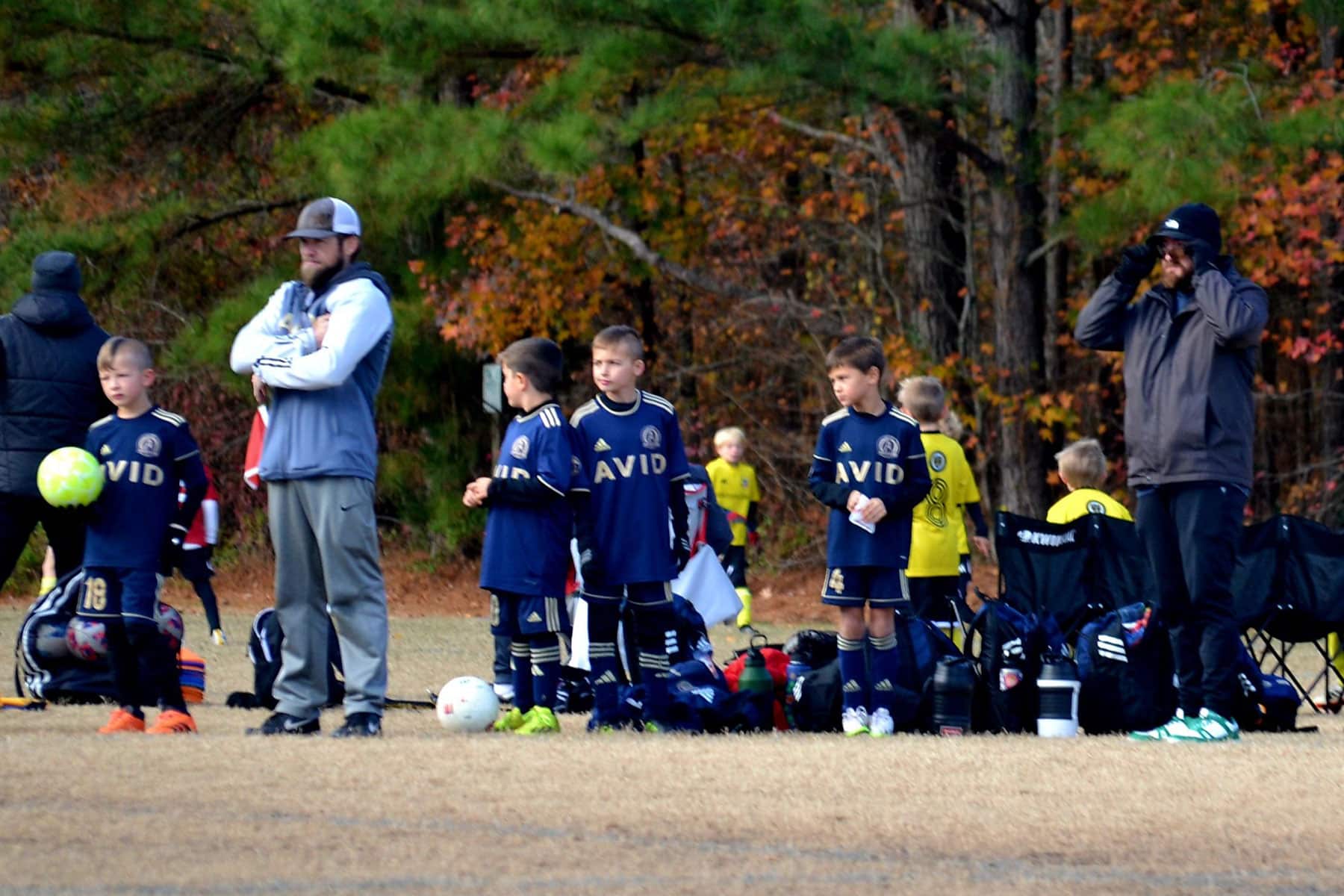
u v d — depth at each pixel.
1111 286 26.14
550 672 27.41
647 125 59.88
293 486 24.28
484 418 78.69
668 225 75.44
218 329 68.81
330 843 16.11
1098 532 28.77
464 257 74.81
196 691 31.47
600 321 84.12
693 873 15.23
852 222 80.75
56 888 14.12
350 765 20.67
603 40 57.56
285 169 74.50
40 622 29.81
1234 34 74.56
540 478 26.38
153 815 17.33
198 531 38.16
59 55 72.56
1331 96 61.66
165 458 25.75
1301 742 25.08
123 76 74.75
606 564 26.61
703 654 32.47
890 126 74.94
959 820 17.94
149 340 81.38
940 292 74.75
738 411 87.44
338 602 24.38
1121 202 59.72
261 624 30.41
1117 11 75.25
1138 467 25.50
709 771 20.83
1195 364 24.98
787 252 90.94
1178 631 25.53
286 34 64.62
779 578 77.38
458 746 22.84
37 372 28.22
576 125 58.34
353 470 24.23
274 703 30.20
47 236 73.88
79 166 76.50
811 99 61.56
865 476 26.75
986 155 69.62
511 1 59.72
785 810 18.27
